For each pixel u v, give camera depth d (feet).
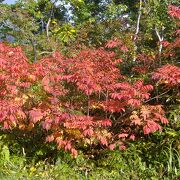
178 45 26.99
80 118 22.16
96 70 24.68
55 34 46.80
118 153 23.63
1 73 23.61
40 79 24.27
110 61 26.32
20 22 42.73
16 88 23.59
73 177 22.35
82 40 41.19
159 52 28.73
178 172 21.43
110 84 23.21
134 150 23.66
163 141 23.56
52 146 24.31
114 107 22.75
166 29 36.14
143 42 34.94
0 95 23.47
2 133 25.66
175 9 26.78
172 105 25.40
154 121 22.89
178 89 25.80
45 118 22.48
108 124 22.41
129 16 45.96
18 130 25.29
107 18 45.42
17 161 23.72
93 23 52.29
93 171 23.12
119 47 30.81
